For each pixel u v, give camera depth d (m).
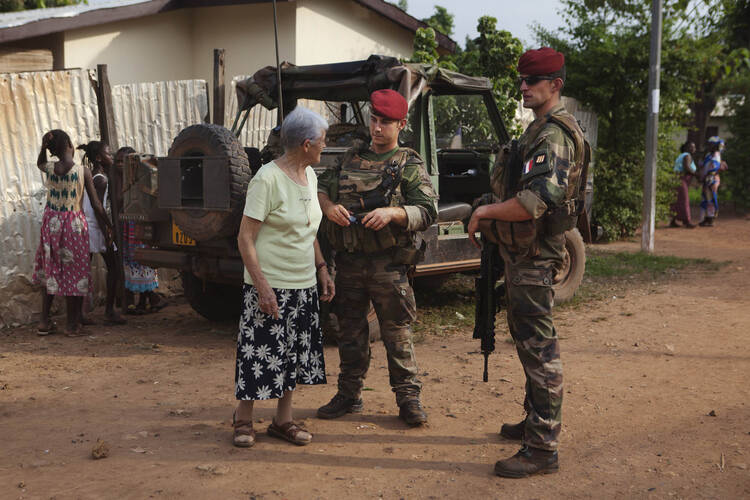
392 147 3.59
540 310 2.99
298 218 3.20
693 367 4.74
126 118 7.29
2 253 6.08
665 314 6.38
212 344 5.52
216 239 4.96
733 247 11.09
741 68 16.77
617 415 3.81
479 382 4.43
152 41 10.23
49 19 8.47
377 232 3.45
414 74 5.07
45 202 6.35
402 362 3.65
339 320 3.75
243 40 10.55
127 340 5.62
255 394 3.22
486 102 6.32
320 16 10.64
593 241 11.77
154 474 3.02
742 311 6.44
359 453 3.28
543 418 3.02
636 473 3.05
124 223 6.15
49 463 3.12
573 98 11.85
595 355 5.06
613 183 11.90
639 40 11.86
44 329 5.75
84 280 5.64
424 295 7.24
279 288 3.23
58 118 6.48
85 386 4.36
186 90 7.42
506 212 2.86
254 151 5.62
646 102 11.92
